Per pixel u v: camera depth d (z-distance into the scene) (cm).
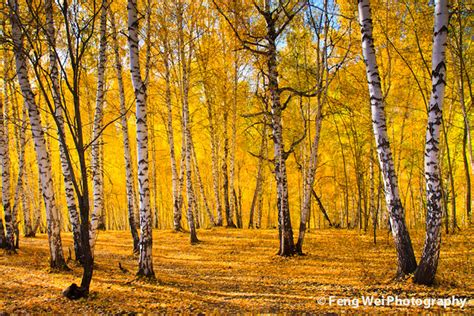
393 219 827
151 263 922
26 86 920
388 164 811
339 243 1574
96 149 1073
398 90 1828
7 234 1260
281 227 1329
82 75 1977
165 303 733
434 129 718
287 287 908
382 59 1753
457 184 2412
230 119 2483
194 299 776
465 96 1677
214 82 2164
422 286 751
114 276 948
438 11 704
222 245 1606
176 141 2795
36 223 1984
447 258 1111
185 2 1892
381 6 1476
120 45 1700
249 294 838
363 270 1023
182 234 1920
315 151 1326
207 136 2692
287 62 1499
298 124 2109
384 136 812
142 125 881
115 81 2361
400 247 821
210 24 2142
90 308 669
